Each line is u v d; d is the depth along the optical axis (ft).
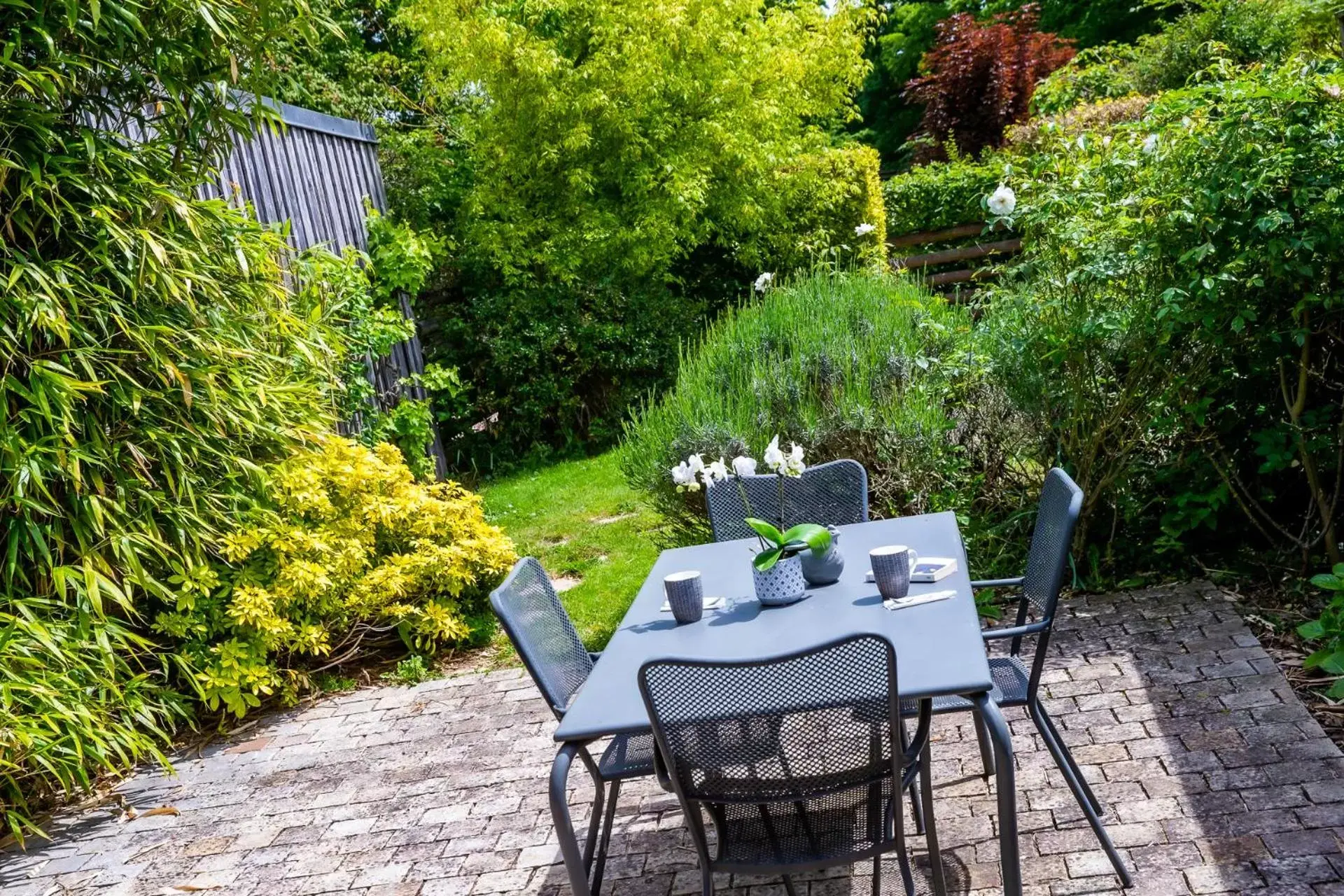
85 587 11.56
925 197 33.63
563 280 30.40
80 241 12.45
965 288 32.65
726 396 15.21
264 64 13.71
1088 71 34.30
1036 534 8.92
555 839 9.58
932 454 13.91
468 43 30.45
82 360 11.62
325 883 9.40
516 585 8.37
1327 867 7.34
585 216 31.22
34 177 11.43
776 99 33.65
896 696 6.03
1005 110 38.37
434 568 15.21
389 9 42.39
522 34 30.71
